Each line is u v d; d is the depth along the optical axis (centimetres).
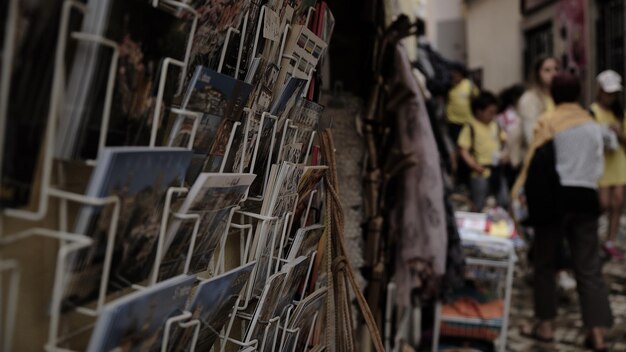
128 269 75
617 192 600
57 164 66
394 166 229
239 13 94
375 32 220
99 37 63
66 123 63
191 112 82
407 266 245
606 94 571
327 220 145
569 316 430
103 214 66
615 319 420
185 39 78
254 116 106
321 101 196
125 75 69
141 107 73
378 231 222
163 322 80
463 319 330
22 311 64
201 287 88
